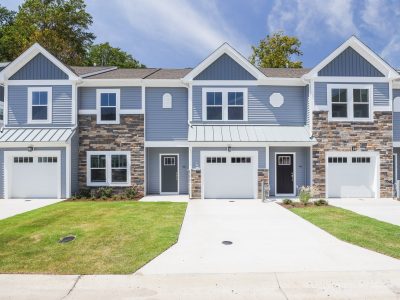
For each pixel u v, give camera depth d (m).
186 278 6.55
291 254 7.96
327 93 17.52
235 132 17.69
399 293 5.85
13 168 17.61
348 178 17.66
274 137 17.39
